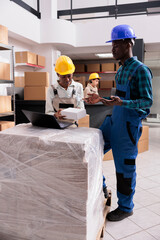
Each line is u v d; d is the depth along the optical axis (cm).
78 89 193
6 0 421
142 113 159
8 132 112
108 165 332
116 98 139
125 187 169
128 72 155
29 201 106
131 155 163
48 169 101
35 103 386
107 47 613
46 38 559
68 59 175
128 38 154
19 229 110
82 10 629
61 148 97
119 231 168
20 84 501
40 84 409
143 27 552
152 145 477
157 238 161
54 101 194
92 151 107
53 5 592
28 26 503
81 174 96
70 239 103
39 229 107
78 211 100
